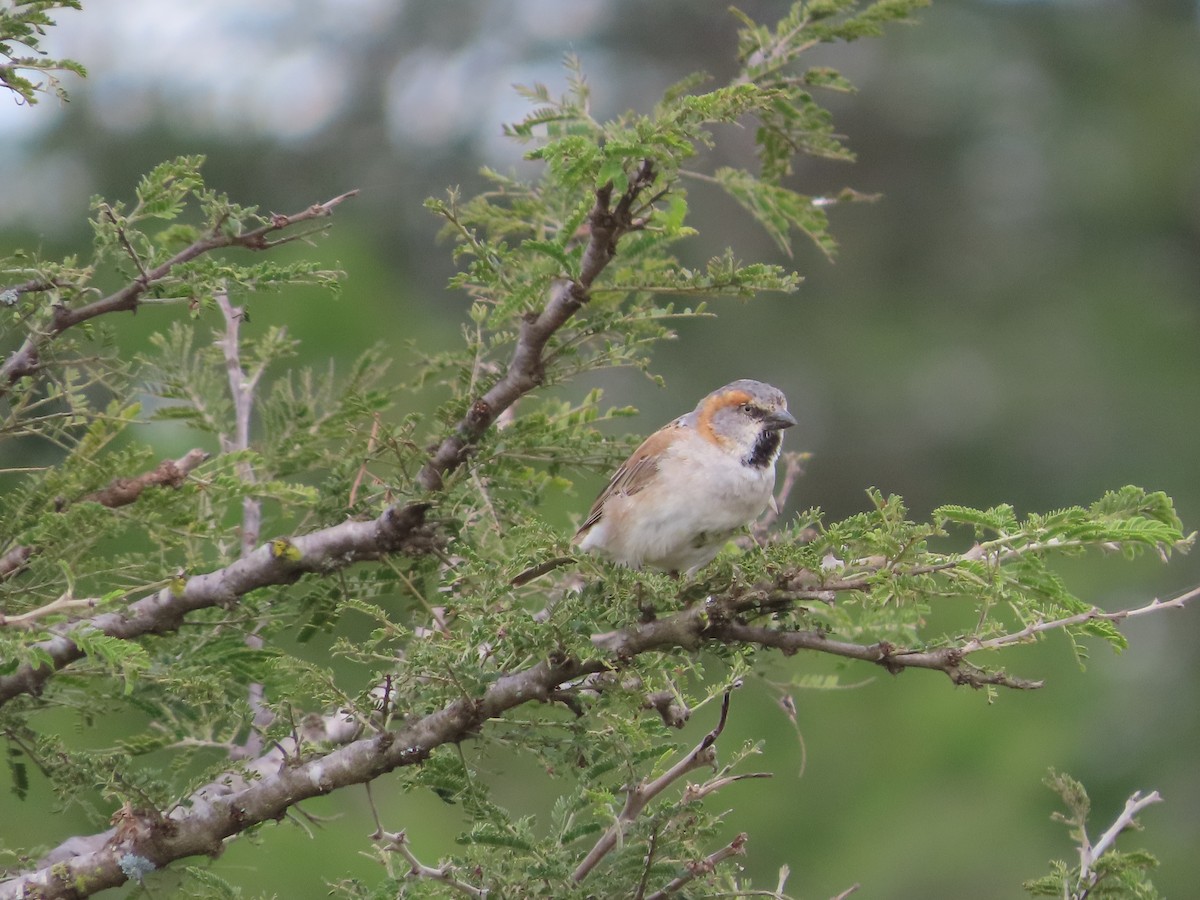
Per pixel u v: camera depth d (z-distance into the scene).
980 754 20.02
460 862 8.00
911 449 30.38
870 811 19.44
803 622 8.58
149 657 7.76
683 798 7.98
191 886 8.16
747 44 11.04
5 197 21.45
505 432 9.95
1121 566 24.81
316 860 14.59
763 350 31.06
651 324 9.68
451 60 29.16
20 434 8.66
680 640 8.09
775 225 10.88
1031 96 33.88
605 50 32.44
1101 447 29.92
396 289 21.03
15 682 8.34
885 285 32.94
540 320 9.15
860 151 33.72
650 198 8.89
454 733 7.93
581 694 8.01
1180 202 32.84
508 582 8.10
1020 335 31.50
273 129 25.59
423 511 9.17
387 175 27.48
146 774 8.11
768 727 20.20
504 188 11.34
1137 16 35.22
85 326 8.67
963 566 7.56
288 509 9.66
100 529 8.18
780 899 8.16
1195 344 31.31
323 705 8.63
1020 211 33.66
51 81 8.16
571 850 8.45
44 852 8.52
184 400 11.05
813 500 30.48
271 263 8.57
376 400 10.52
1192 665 24.00
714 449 11.09
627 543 11.19
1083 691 21.70
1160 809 21.33
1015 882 18.31
